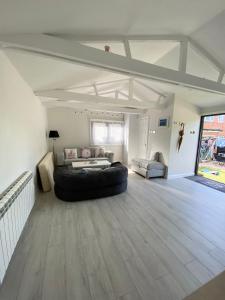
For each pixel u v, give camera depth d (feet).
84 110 21.01
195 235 7.13
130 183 14.26
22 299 4.28
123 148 23.65
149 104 15.10
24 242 6.45
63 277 4.94
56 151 20.36
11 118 6.49
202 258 5.79
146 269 5.26
